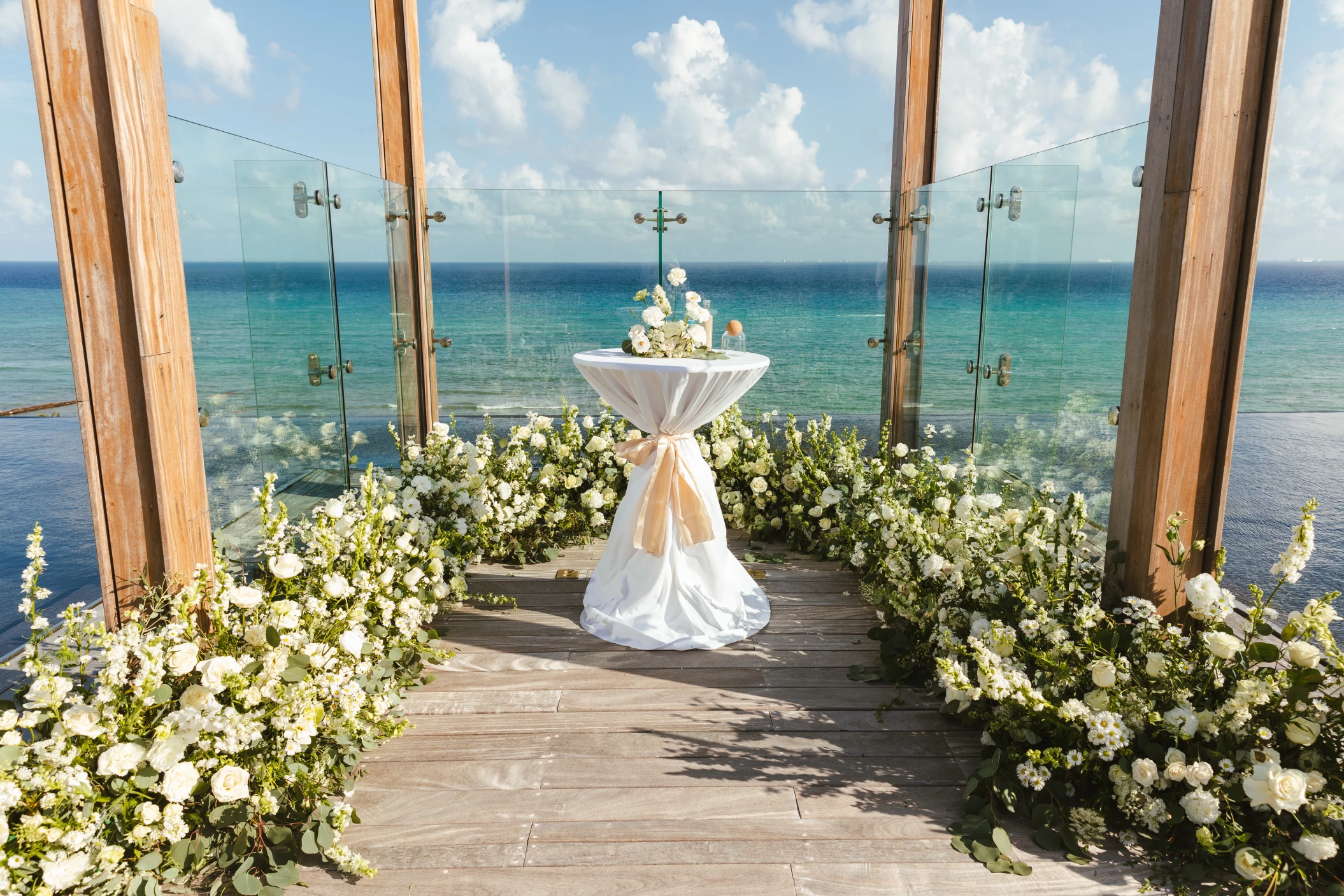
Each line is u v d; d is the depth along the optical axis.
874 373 4.90
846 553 3.77
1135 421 2.26
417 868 1.77
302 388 3.24
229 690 1.88
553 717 2.44
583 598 3.30
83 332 1.83
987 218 3.50
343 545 2.67
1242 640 2.79
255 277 2.81
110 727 1.71
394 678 2.55
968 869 1.78
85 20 1.72
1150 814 1.80
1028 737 2.08
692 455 3.05
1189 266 2.06
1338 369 28.08
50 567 4.71
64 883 1.50
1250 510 5.78
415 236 4.59
